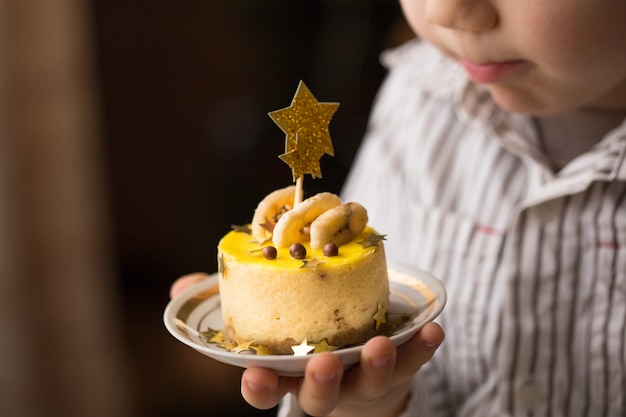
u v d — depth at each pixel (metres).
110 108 1.24
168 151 1.27
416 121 0.66
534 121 0.59
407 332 0.41
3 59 0.94
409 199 0.64
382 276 0.44
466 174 0.62
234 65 1.23
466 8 0.45
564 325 0.56
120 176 1.27
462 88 0.61
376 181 0.67
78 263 1.09
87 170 1.10
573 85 0.47
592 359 0.56
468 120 0.60
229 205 1.24
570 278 0.56
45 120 1.01
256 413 1.07
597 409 0.56
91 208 1.12
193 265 1.32
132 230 1.30
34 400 1.04
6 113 0.96
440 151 0.63
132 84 1.23
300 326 0.42
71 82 1.05
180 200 1.29
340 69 1.05
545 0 0.44
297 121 0.44
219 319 0.48
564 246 0.56
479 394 0.59
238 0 1.17
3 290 1.01
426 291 0.47
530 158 0.57
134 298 1.31
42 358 1.05
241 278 0.43
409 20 0.51
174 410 1.09
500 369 0.58
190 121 1.26
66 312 1.07
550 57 0.45
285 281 0.42
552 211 0.56
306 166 0.45
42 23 0.98
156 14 1.21
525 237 0.57
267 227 0.45
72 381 1.08
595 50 0.45
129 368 1.16
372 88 1.03
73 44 1.04
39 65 0.99
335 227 0.43
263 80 1.19
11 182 0.98
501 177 0.60
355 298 0.43
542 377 0.57
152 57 1.23
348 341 0.43
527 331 0.57
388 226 0.66
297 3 1.12
